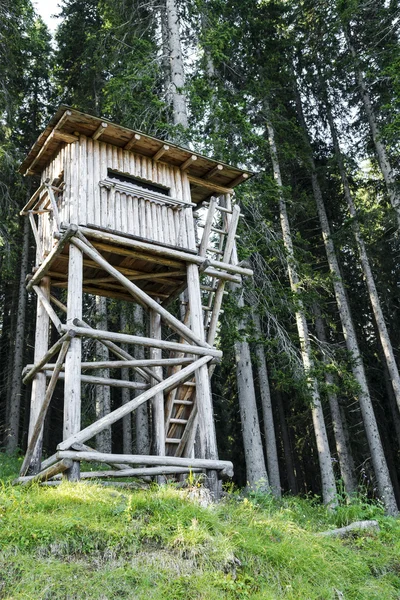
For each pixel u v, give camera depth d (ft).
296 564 23.11
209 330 37.88
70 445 26.86
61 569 19.62
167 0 58.65
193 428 35.78
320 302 69.56
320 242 79.36
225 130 54.13
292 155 64.95
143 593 19.33
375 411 80.23
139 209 35.09
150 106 53.06
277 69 71.10
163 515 23.58
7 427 69.21
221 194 41.70
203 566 21.22
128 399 66.49
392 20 64.69
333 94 77.66
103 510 23.24
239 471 81.46
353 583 24.20
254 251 52.19
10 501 22.89
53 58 80.12
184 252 35.94
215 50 55.93
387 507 56.08
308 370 53.16
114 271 32.14
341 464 63.16
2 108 61.87
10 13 64.44
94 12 74.43
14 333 73.97
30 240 76.18
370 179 77.87
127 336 30.83
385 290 76.38
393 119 62.13
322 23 73.05
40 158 37.50
